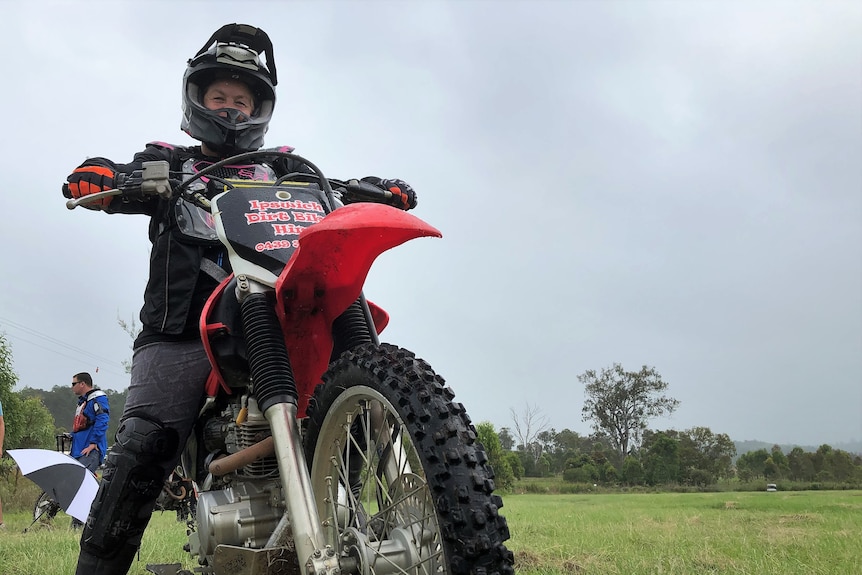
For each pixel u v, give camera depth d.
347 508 1.97
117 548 2.48
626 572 3.86
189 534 2.83
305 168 3.09
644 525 6.79
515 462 35.03
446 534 1.52
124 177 2.42
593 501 15.81
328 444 2.05
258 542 2.24
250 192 2.33
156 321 2.55
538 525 6.74
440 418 1.65
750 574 3.80
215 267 2.55
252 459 2.20
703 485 38.53
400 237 1.95
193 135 2.90
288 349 2.20
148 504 2.50
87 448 8.19
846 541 5.10
